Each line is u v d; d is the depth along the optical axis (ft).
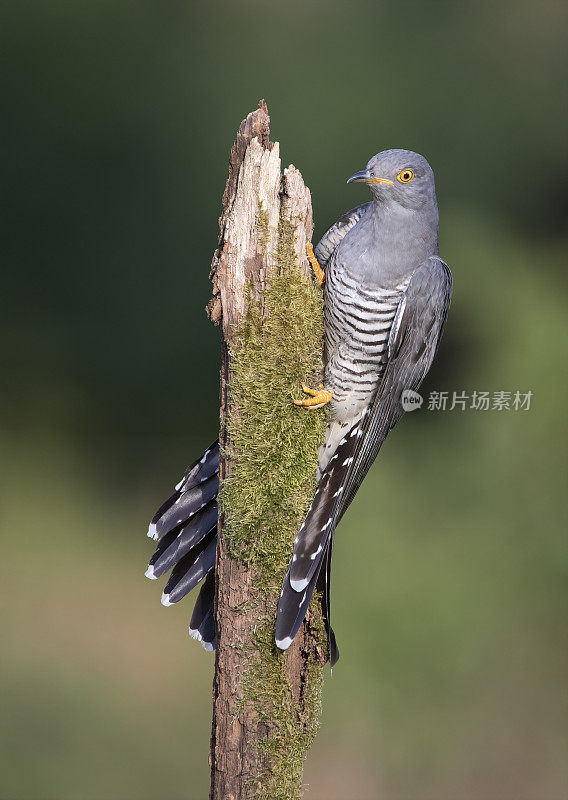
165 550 20.38
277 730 17.84
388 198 19.93
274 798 17.74
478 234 46.03
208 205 49.39
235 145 17.98
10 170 50.88
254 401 17.87
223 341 18.21
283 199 17.90
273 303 17.84
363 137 48.01
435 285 20.92
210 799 18.21
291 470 18.21
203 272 49.32
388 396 21.03
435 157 47.85
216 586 18.33
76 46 50.49
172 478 48.39
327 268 20.06
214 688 18.25
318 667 18.62
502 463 43.45
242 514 17.84
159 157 50.24
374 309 19.98
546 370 43.78
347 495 20.92
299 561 18.13
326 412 20.10
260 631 17.92
